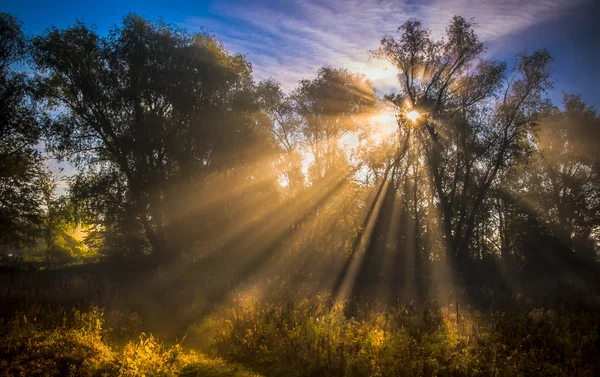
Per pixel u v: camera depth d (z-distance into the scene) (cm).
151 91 3328
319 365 855
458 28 3353
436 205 3975
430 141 3619
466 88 3469
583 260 3722
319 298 1514
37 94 3100
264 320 1120
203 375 830
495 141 3447
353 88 4519
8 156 3022
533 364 838
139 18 3369
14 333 876
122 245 3591
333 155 4678
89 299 1518
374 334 959
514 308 1680
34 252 4972
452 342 926
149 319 1398
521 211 4272
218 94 3781
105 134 3388
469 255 3931
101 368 755
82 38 3212
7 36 2961
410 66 3481
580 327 1143
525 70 3303
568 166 5056
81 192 3234
